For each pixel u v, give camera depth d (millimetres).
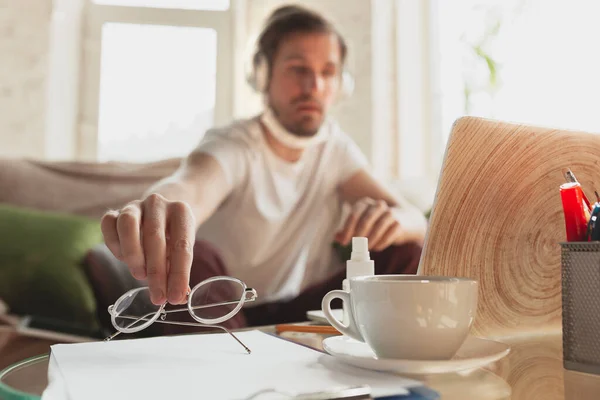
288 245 2021
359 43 2289
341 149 2152
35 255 1593
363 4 2291
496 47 2311
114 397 306
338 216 2084
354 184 2111
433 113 2484
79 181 1918
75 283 1576
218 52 2430
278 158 2070
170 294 512
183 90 2441
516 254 584
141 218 598
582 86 1950
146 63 2426
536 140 588
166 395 309
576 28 1979
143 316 518
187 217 611
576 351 419
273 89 2127
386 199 2086
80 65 2355
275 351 447
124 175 1949
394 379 360
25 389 350
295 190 2068
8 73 2154
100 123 2385
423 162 2469
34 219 1676
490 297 567
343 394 322
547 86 2105
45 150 2193
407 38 2449
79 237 1649
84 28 2363
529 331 587
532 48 2178
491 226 571
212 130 2090
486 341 460
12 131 2158
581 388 370
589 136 628
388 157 2355
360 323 417
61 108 2291
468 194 562
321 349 490
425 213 2062
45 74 2186
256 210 2000
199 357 422
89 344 480
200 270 1740
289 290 1985
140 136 2424
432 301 384
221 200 1947
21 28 2168
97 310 1467
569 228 443
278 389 324
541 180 589
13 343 1218
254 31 2350
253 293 521
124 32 2406
